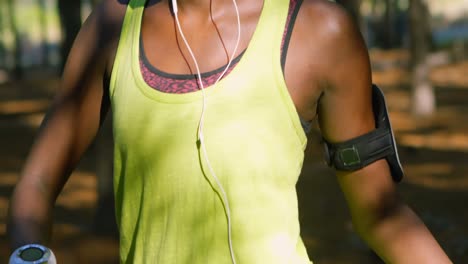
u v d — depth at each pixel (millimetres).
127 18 1938
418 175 12953
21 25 49094
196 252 1783
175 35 1857
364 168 1967
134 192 1845
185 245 1791
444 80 26344
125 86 1852
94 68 1980
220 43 1829
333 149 1985
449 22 44125
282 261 1770
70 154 2008
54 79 33281
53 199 1961
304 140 1843
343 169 1977
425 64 18703
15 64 34250
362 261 8469
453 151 14844
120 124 1836
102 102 1999
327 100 1921
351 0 5773
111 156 8938
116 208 1921
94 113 2004
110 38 1969
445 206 10867
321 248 9039
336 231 9719
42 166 1971
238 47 1817
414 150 14891
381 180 1980
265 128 1768
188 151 1764
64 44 14617
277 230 1781
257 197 1765
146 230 1830
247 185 1759
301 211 10797
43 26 41344
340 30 1870
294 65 1835
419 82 18703
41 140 2002
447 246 9062
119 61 1896
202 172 1761
